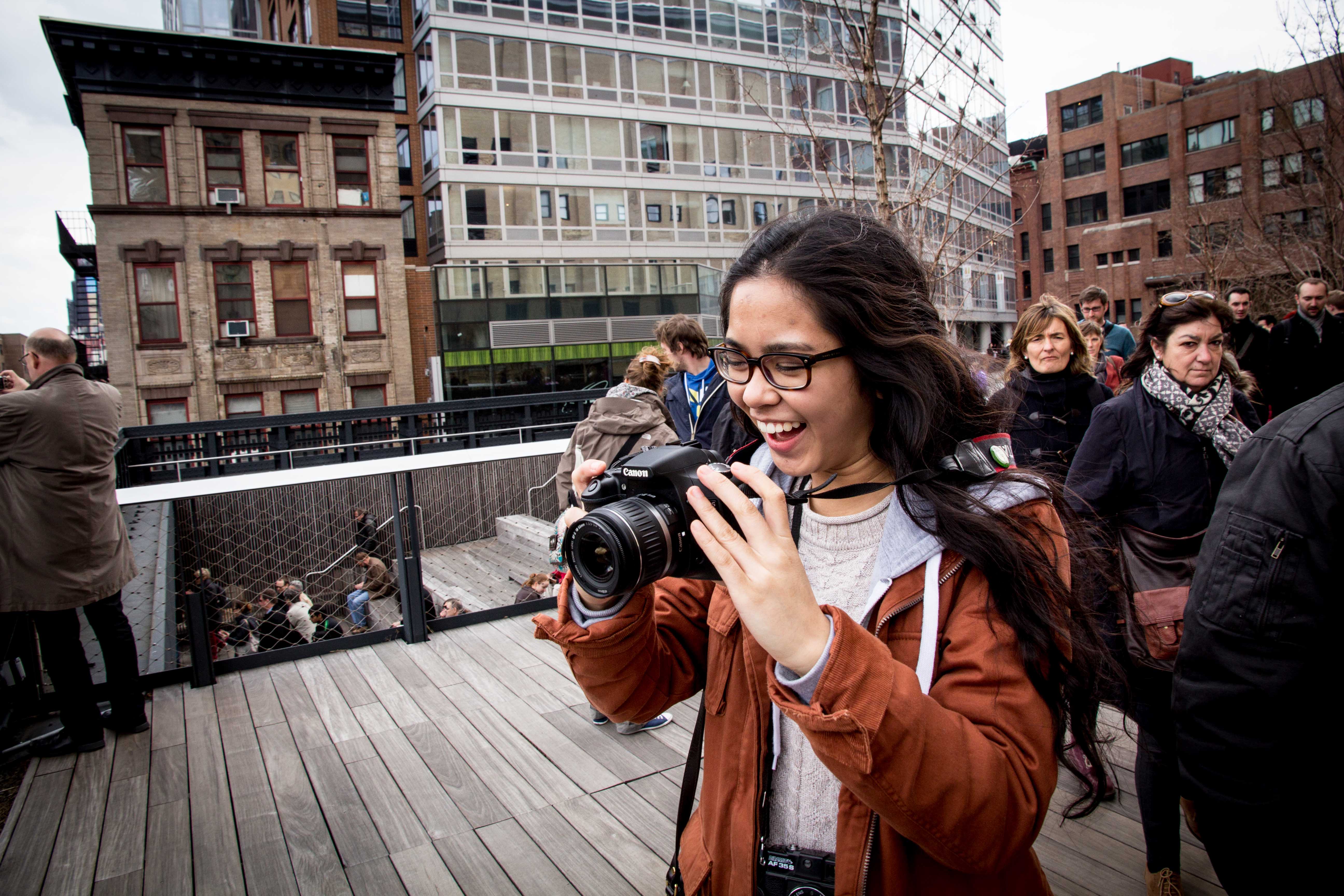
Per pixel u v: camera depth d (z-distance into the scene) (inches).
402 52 930.7
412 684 129.9
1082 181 1385.3
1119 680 37.2
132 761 106.7
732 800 35.9
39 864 84.6
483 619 159.9
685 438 142.7
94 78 629.9
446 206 837.2
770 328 30.9
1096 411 82.4
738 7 942.4
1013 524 30.7
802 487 37.9
